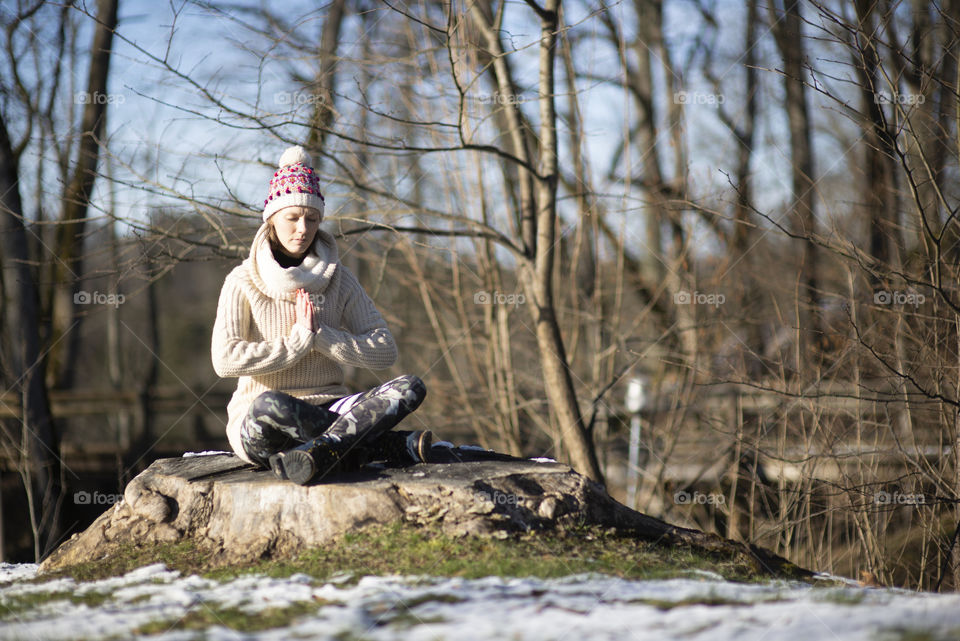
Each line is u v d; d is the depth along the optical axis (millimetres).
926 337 5891
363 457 3859
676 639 2230
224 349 3668
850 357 6266
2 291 8539
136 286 15008
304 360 3887
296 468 3549
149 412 11953
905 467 5984
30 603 3061
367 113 6922
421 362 11242
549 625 2387
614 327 9141
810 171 10805
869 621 2355
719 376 7590
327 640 2322
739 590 2971
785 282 8094
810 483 6371
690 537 3941
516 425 8922
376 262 9203
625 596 2777
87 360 20766
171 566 3570
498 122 8484
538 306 7016
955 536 5445
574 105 8773
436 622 2457
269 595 2891
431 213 6777
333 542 3502
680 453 8844
